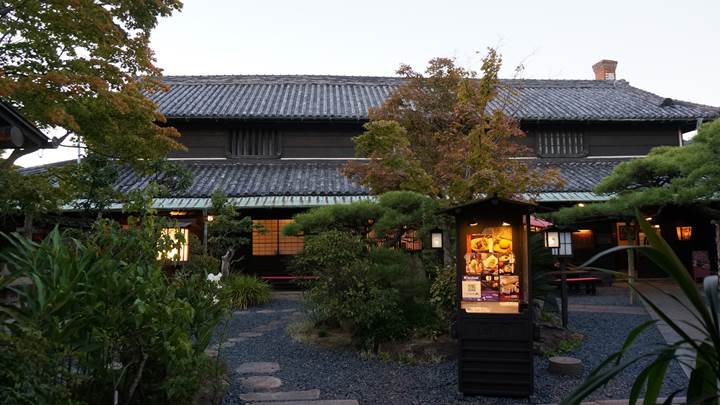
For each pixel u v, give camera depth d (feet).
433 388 18.29
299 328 28.68
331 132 54.54
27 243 14.01
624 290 47.57
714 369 6.11
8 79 20.22
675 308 35.81
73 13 23.43
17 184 20.42
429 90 31.42
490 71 26.43
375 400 17.02
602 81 74.69
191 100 58.95
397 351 22.45
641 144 56.95
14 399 8.48
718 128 30.22
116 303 12.35
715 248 54.19
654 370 6.84
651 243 6.15
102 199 33.01
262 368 20.98
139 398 13.32
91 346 11.78
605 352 23.47
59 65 24.23
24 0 22.06
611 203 38.06
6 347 8.61
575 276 45.44
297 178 49.26
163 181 39.32
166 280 15.55
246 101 59.36
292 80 70.08
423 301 25.00
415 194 29.78
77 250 14.17
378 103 60.34
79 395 12.28
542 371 20.34
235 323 31.65
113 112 26.30
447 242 27.35
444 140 27.09
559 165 54.95
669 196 33.47
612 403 16.31
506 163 26.03
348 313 23.18
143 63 27.45
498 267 18.02
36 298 12.51
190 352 12.51
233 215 40.96
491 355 17.16
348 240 26.05
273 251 50.24
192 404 14.01
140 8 26.68
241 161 53.21
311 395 17.40
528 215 17.49
